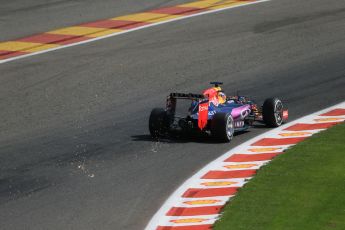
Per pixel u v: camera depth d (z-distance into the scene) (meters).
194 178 56.19
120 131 71.38
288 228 44.72
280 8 124.81
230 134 65.94
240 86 87.75
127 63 98.62
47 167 60.56
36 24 122.25
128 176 57.28
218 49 103.50
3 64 100.69
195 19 120.19
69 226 47.44
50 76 94.31
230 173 57.00
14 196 53.66
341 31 110.69
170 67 96.25
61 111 80.44
